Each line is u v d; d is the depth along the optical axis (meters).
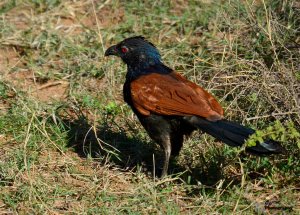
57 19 15.81
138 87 10.38
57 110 12.61
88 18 16.02
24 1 16.41
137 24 15.41
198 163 11.05
